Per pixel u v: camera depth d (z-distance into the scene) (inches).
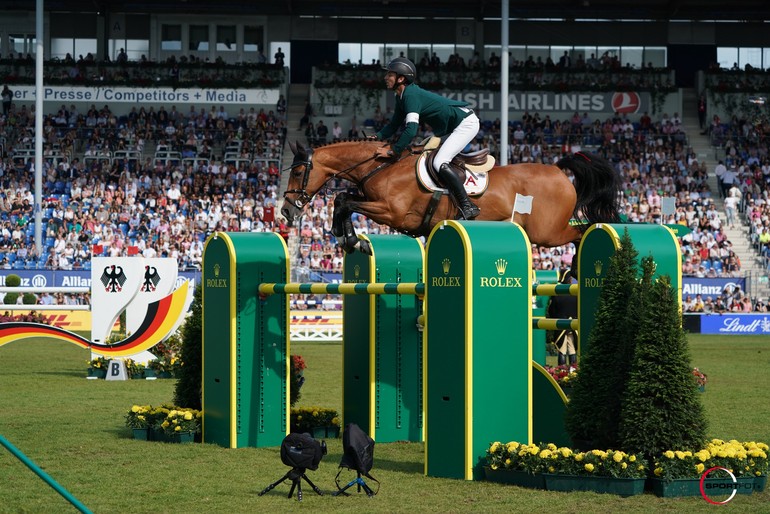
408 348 426.9
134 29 1732.3
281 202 1409.9
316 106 1635.1
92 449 385.4
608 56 1744.6
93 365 677.3
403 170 380.5
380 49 1756.9
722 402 535.5
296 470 295.4
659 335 295.1
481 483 315.6
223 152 1523.1
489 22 1755.7
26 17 1711.4
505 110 1155.9
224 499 294.0
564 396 345.1
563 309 609.0
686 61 1755.7
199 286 440.5
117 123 1573.6
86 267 1234.6
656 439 293.1
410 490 307.1
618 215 412.5
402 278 426.3
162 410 413.7
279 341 402.6
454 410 325.7
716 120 1584.6
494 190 386.3
